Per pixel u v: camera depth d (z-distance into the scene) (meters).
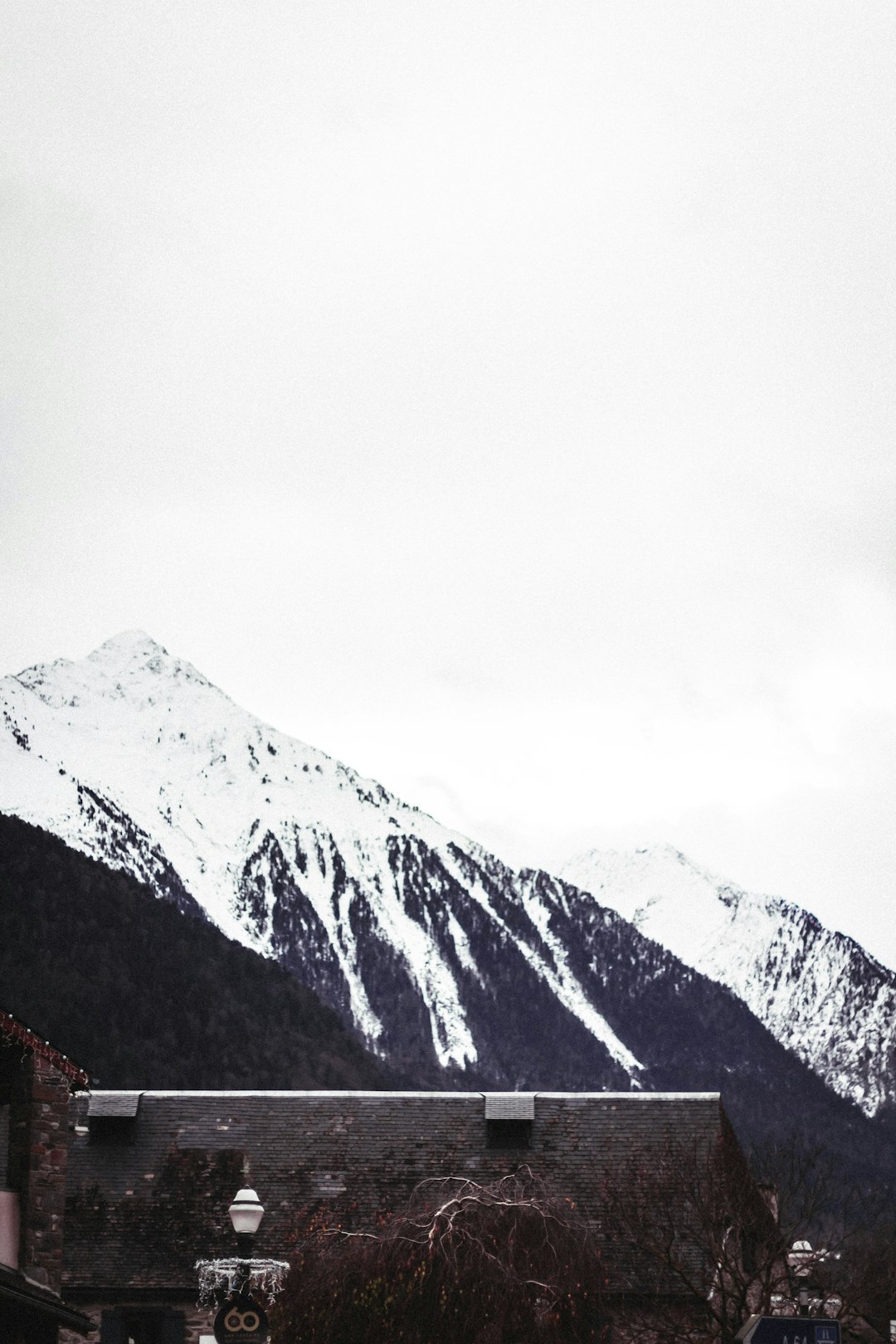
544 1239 32.53
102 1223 48.38
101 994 160.75
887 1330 39.66
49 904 169.38
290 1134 50.44
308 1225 47.66
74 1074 36.16
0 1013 35.59
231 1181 49.31
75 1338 45.59
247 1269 27.98
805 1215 45.38
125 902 177.00
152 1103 51.59
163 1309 27.83
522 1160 48.59
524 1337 31.22
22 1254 34.53
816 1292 39.12
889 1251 40.84
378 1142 49.94
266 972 174.50
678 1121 48.78
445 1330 31.11
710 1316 41.31
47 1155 35.34
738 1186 43.78
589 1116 49.47
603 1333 32.50
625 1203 43.69
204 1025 160.12
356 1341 31.19
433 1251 31.66
